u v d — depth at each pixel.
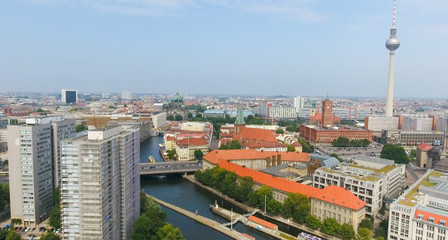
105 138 153.75
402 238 168.25
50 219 183.62
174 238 157.88
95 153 142.38
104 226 148.75
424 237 160.12
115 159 158.50
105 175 148.88
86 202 145.00
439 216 157.25
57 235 167.88
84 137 162.12
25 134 190.00
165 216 187.38
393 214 171.25
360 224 189.62
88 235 146.50
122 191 165.88
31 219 195.12
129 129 188.88
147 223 168.50
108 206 152.88
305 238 183.75
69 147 142.62
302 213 199.75
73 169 143.50
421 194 187.38
